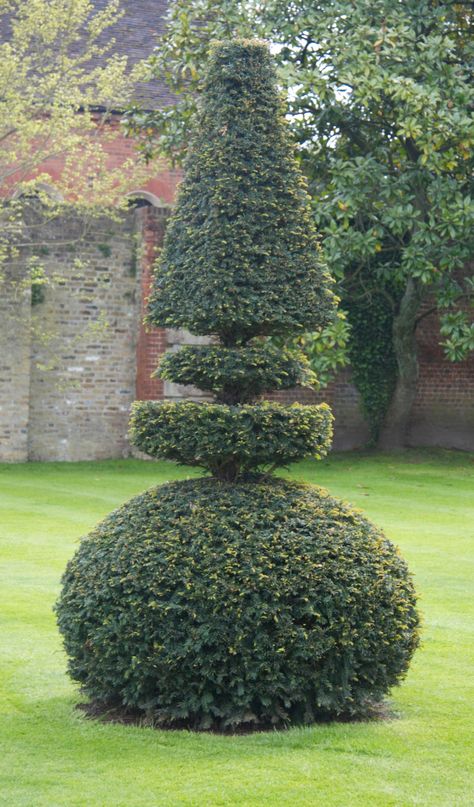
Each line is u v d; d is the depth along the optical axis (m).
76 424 19.31
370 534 5.94
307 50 18.27
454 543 11.75
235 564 5.57
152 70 18.84
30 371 18.86
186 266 6.26
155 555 5.68
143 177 19.98
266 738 5.56
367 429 21.19
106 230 19.31
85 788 4.94
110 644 5.70
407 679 6.85
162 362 6.40
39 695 6.45
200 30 18.23
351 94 17.53
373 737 5.61
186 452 6.02
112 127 22.06
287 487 6.07
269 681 5.57
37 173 20.92
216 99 6.40
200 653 5.54
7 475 17.20
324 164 18.30
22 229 18.59
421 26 18.08
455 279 21.19
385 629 5.76
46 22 19.31
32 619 8.22
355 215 18.22
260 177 6.27
